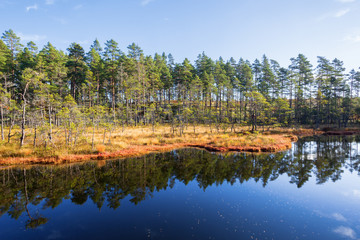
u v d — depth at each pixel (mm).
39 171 15016
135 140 28219
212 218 8422
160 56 72312
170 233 7160
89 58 53625
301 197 10859
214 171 15797
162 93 63562
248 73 61156
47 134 21422
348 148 26141
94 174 14484
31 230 7262
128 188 11953
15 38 46500
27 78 21875
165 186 12398
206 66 66188
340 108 51312
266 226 7746
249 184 12938
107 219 8195
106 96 58469
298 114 56469
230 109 58281
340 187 12336
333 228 7609
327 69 55375
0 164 16797
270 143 27922
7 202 9773
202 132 37500
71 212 8789
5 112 24516
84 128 24469
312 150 24859
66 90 46531
